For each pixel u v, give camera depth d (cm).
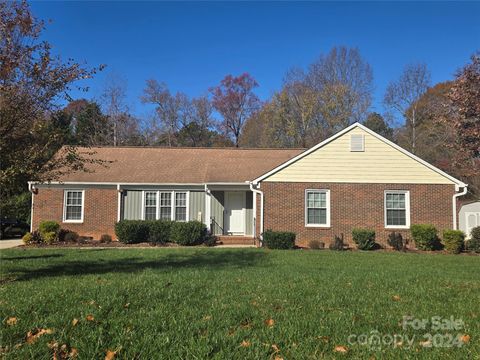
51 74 939
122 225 2036
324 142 2047
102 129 4556
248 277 955
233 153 2606
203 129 5597
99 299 684
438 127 3556
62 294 728
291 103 4819
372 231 1906
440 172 2022
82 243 2044
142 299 693
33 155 925
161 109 5478
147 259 1363
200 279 914
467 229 2520
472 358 452
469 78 1667
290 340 494
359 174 2041
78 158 1006
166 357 438
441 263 1344
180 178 2292
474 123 1681
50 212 2248
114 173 2333
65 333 498
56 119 1012
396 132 4538
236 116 5706
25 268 1142
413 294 783
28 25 907
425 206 2017
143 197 2272
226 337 496
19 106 908
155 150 2630
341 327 553
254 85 5744
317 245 1905
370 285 870
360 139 2050
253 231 2170
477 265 1299
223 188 2217
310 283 880
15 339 481
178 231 2006
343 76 4731
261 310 630
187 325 543
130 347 461
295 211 2028
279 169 2042
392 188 2030
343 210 2025
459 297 763
